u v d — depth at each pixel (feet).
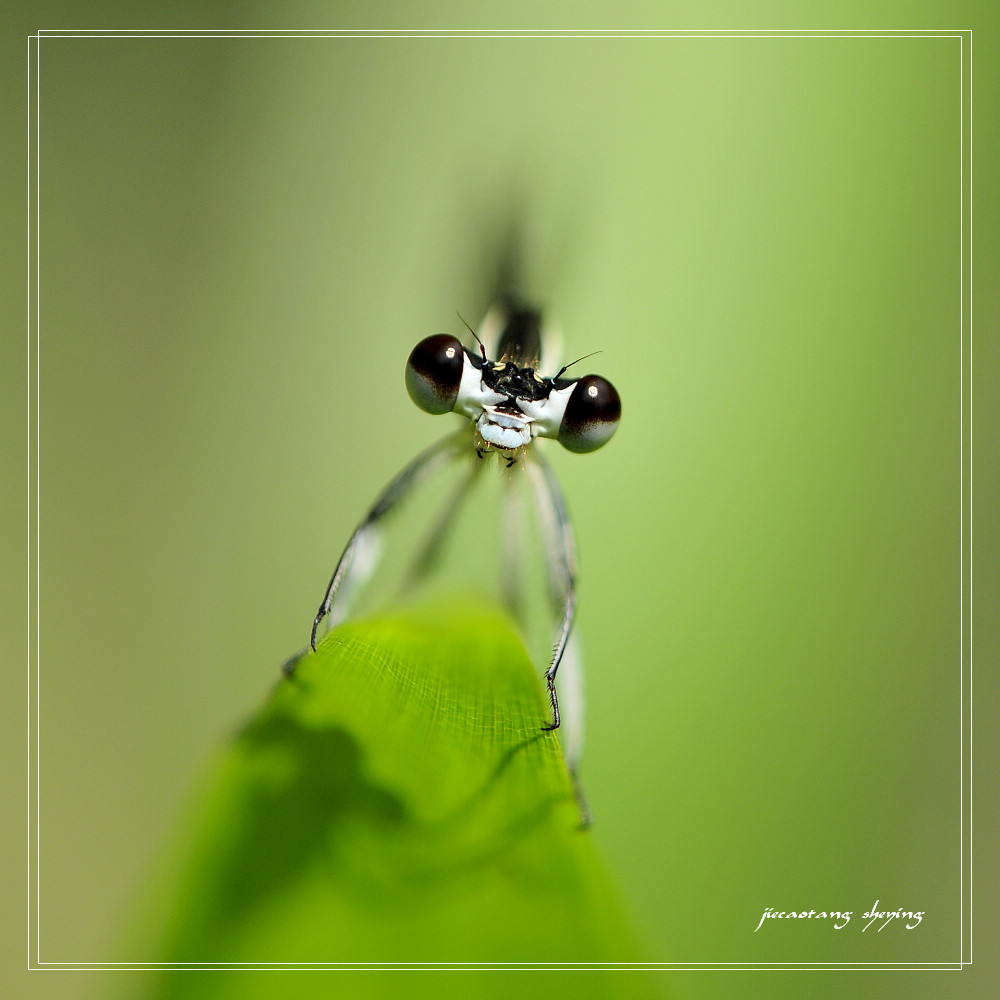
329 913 0.19
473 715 0.26
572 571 0.29
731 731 0.29
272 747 0.21
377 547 0.29
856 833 0.29
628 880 0.28
